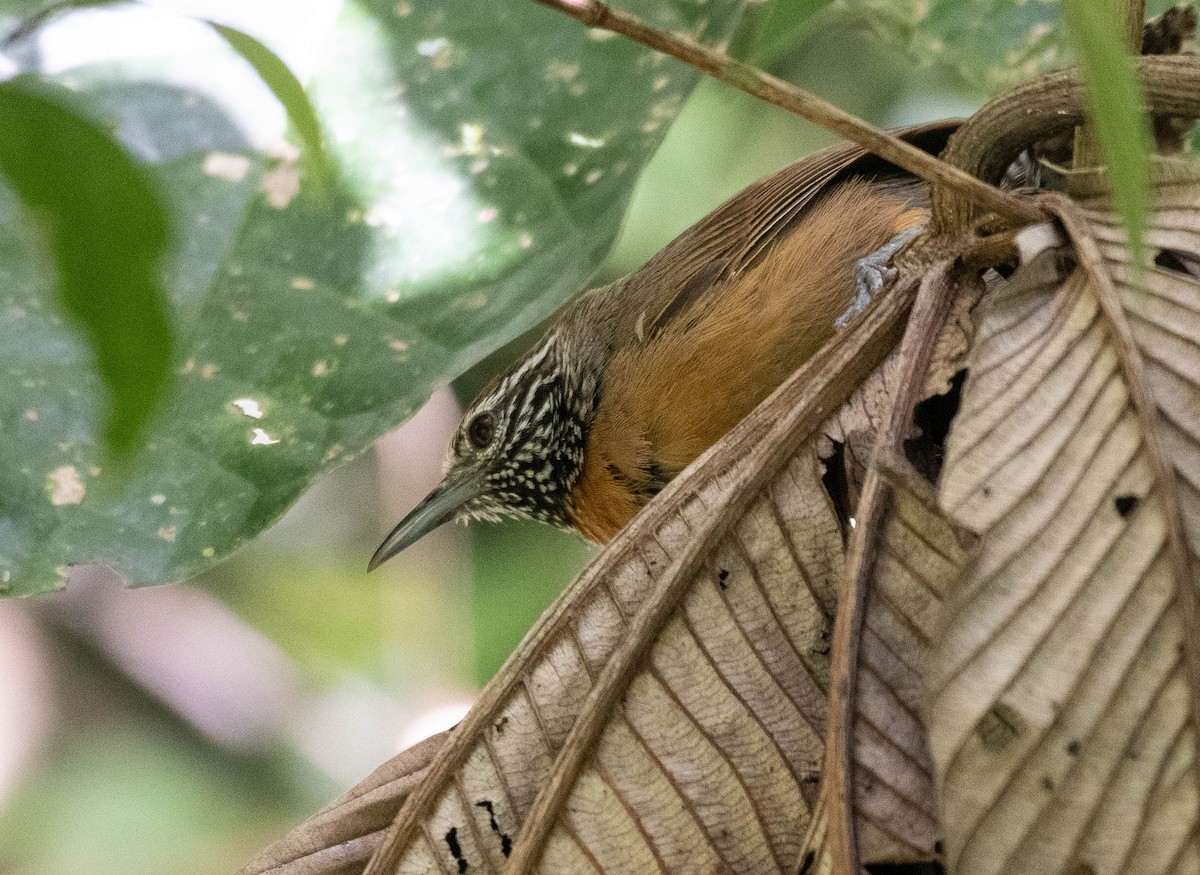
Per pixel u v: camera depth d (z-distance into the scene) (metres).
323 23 2.36
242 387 2.37
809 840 1.84
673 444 2.40
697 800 2.00
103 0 1.71
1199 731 1.59
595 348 2.41
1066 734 1.60
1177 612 1.62
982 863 1.58
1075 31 1.20
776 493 2.08
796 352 2.39
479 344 2.37
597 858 2.00
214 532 2.37
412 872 2.12
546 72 2.36
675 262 2.41
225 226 2.36
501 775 2.13
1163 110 1.86
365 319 2.37
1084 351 1.77
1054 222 1.88
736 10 2.36
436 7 2.36
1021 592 1.64
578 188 2.37
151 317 1.10
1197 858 1.57
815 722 2.00
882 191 2.39
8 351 2.36
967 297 2.00
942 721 1.60
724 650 2.04
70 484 2.37
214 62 2.36
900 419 1.89
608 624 2.14
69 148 1.10
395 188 2.36
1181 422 1.70
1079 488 1.68
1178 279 1.78
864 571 1.84
